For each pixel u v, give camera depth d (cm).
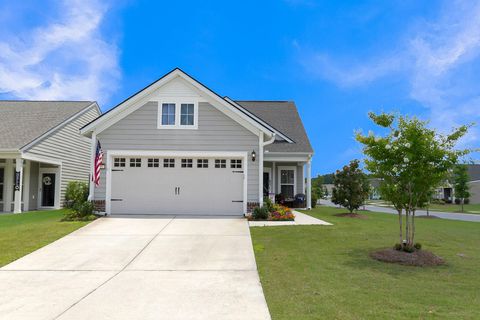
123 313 527
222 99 1511
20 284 669
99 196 1484
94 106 2545
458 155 840
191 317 512
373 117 905
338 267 766
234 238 1063
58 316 514
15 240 1020
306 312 516
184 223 1298
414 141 845
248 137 1520
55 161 2061
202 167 1527
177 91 1530
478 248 988
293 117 2448
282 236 1088
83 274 734
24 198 1984
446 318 490
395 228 1307
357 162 1873
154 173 1519
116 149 1502
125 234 1113
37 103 2455
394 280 675
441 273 728
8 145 1784
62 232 1123
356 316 498
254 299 584
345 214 1825
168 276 720
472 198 4872
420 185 860
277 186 2250
